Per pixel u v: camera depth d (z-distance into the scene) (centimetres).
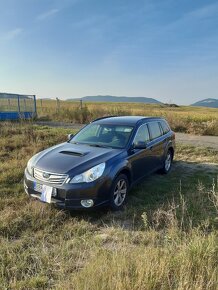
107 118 754
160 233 455
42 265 379
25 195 619
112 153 584
